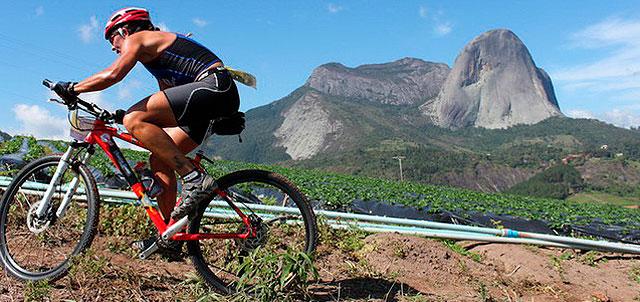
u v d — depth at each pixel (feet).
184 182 13.01
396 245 19.53
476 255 22.88
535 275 21.24
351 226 22.12
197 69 12.90
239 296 12.95
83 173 13.58
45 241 15.84
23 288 12.65
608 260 26.96
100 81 12.30
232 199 13.96
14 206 16.85
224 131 13.62
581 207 107.34
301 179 100.42
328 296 14.52
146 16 13.37
